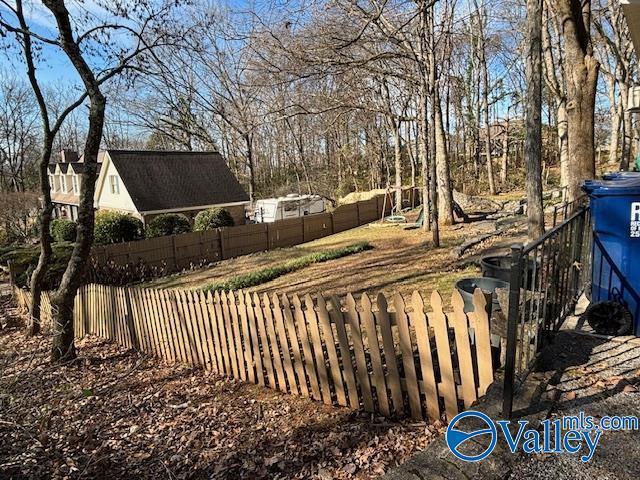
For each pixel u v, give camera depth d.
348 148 32.06
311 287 7.78
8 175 34.78
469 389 2.94
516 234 9.94
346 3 8.73
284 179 34.94
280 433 3.42
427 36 10.01
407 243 11.30
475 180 26.47
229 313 4.59
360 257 10.20
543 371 2.74
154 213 19.88
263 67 8.93
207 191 22.27
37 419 3.26
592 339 3.18
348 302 3.40
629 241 3.12
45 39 5.57
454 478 1.90
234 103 15.60
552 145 28.89
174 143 33.16
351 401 3.58
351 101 11.93
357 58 10.27
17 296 9.95
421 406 3.27
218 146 30.44
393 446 2.95
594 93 5.94
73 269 5.77
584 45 5.94
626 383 2.57
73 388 4.17
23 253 12.41
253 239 16.02
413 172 24.86
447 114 24.81
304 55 8.84
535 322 2.72
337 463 2.88
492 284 3.79
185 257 13.98
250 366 4.48
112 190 21.44
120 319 6.46
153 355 5.87
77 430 3.61
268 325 4.17
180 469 3.17
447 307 5.32
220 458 3.22
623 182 3.27
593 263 3.35
